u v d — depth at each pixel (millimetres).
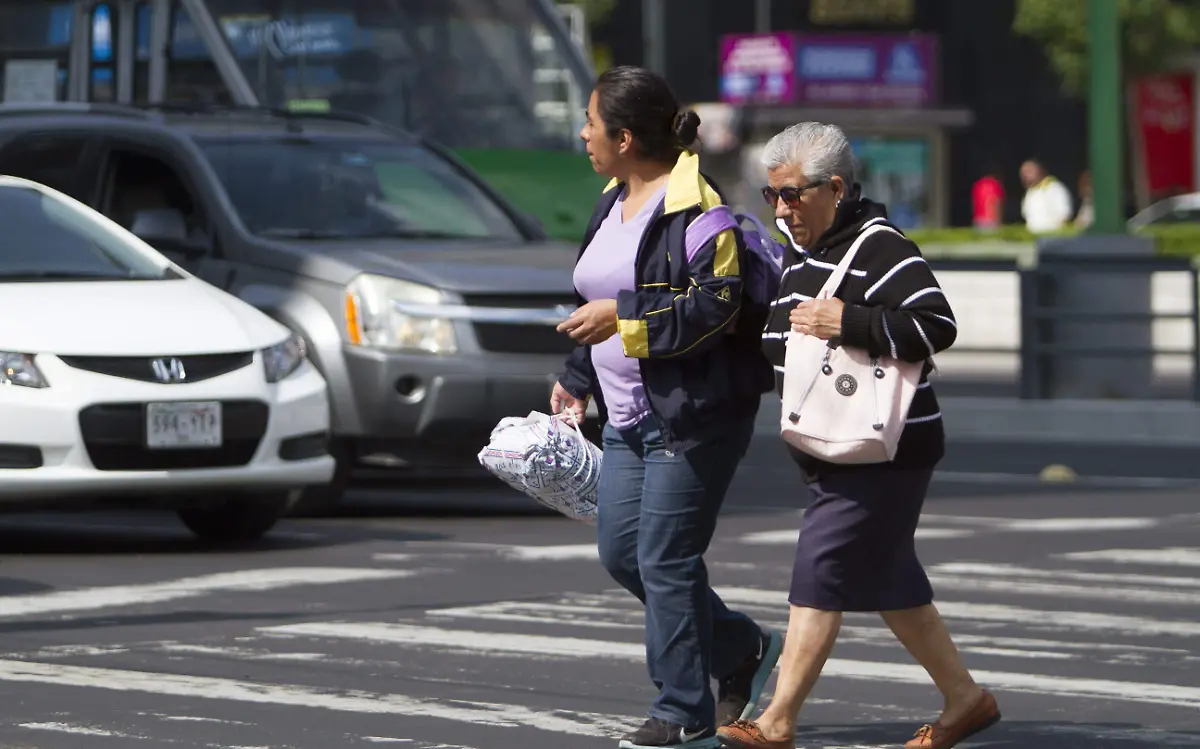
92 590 29984
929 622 19531
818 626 19031
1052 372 60844
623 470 19641
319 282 38844
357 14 56594
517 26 58344
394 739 20797
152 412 32719
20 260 35031
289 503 35750
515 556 34094
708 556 34500
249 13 55625
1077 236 61438
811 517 19094
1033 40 153125
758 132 136875
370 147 43875
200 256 40500
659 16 142875
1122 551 35125
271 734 20969
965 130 155000
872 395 18578
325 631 26891
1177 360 77812
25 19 58688
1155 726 21766
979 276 84938
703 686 19438
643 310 18609
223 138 42344
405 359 38094
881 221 18875
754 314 19188
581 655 25391
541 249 41344
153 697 22703
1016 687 23750
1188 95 149750
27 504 32375
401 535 36938
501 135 57531
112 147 42281
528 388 38531
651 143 19047
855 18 154250
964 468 50781
